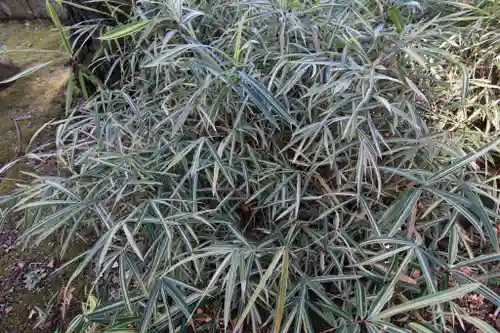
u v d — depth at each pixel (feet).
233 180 2.32
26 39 5.71
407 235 1.93
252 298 1.69
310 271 2.32
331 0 2.47
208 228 2.32
